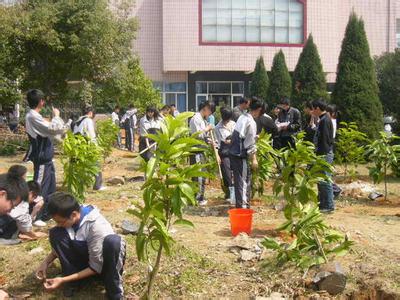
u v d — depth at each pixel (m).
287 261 5.28
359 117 14.93
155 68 28.00
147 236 4.44
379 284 4.91
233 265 5.38
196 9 27.19
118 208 7.95
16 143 18.19
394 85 17.84
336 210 8.05
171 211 4.38
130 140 18.86
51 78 18.48
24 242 6.07
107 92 19.02
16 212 5.86
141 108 21.45
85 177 7.26
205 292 4.91
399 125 17.22
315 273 5.05
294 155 5.68
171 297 4.86
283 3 27.88
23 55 17.80
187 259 5.43
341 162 10.87
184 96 28.48
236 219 6.27
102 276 4.71
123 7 19.47
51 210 4.56
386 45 30.27
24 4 17.34
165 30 27.23
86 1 16.75
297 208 5.64
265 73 24.45
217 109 22.38
